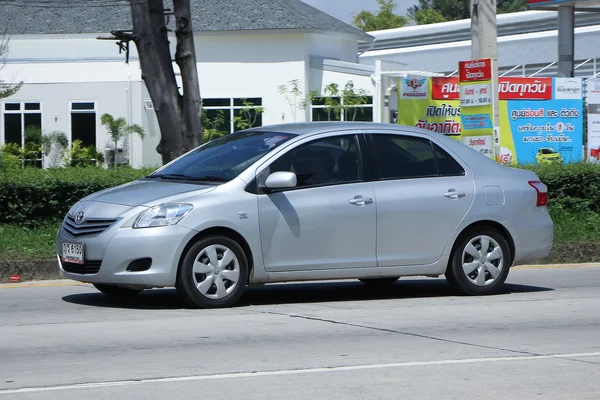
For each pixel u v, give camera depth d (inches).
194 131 1390.3
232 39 3366.1
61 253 825.5
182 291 799.7
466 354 642.8
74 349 652.7
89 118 3161.9
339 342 681.6
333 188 843.4
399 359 624.4
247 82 3363.7
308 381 560.4
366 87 3243.1
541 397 530.6
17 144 3011.8
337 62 3304.6
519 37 4306.1
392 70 3267.7
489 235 906.7
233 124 3358.8
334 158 854.5
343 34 3503.9
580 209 1427.2
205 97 3390.7
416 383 557.6
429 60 4611.2
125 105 3132.4
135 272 780.6
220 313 802.8
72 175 1257.4
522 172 937.5
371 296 928.3
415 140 893.2
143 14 1365.7
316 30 3331.7
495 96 1578.5
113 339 687.1
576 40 4143.7
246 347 661.3
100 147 3132.4
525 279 1069.1
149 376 571.2
